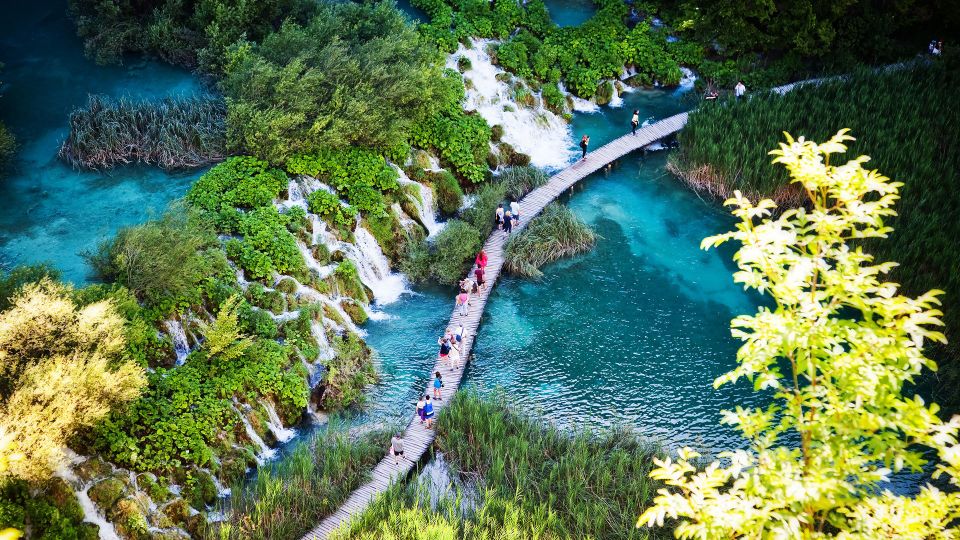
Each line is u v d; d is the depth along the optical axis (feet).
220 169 110.42
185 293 91.20
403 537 75.36
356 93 119.65
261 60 116.98
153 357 87.86
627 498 81.25
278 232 105.09
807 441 51.01
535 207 125.80
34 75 130.52
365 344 104.17
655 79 158.10
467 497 84.43
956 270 105.19
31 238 102.58
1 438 66.18
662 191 133.08
